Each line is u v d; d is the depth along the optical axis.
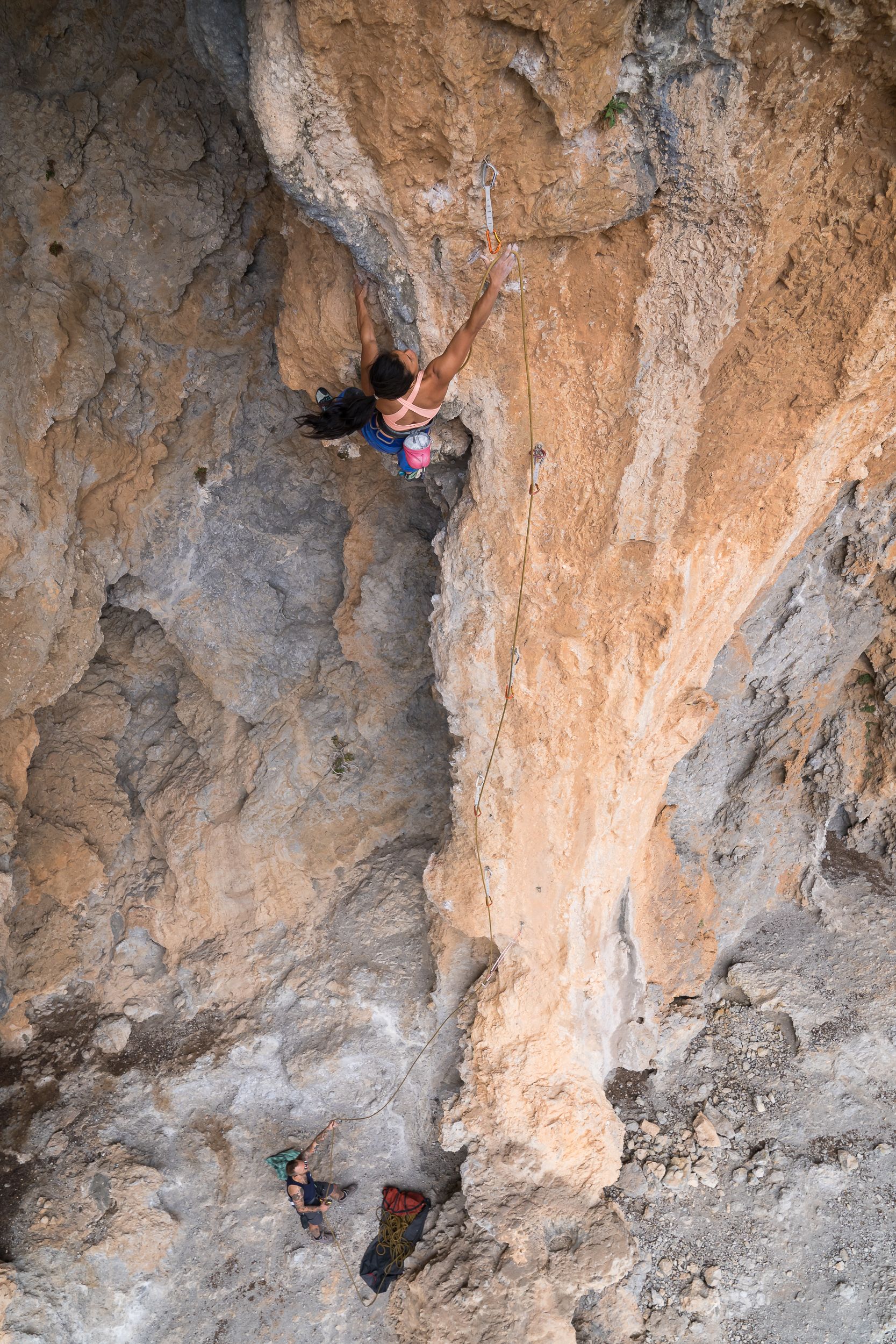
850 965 9.69
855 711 10.11
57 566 7.77
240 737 10.04
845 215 4.93
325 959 9.75
